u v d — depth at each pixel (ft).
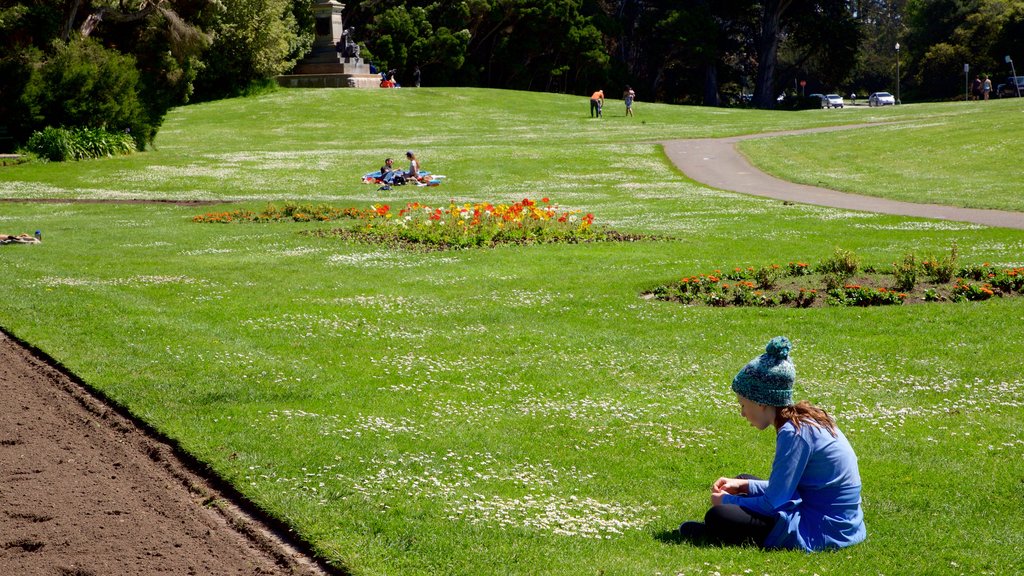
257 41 199.11
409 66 255.70
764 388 16.40
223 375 28.91
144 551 17.47
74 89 124.06
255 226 69.56
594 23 275.18
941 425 25.71
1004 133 124.06
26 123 121.49
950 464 22.39
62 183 102.17
